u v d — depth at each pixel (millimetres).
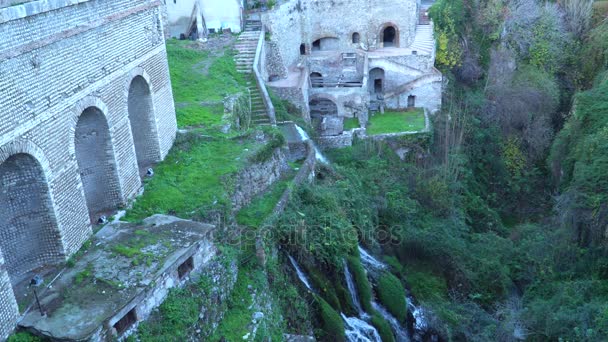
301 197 20875
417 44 38750
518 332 20844
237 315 15742
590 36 40656
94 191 17531
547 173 35500
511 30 41000
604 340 18453
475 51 40250
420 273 23656
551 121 38125
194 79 29141
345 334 17766
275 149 22109
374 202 25453
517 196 34906
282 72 34688
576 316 19953
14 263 14422
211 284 15422
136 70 18750
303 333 17219
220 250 16422
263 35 33969
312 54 39438
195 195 18312
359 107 34875
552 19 41281
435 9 39469
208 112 24984
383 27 39406
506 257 25781
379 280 21031
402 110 36438
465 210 30000
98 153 17141
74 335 11945
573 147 31172
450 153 31984
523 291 24484
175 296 14336
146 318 13578
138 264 14352
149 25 19812
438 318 21328
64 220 14602
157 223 16391
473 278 23797
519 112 37000
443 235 24984
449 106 36281
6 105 12531
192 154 21328
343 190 23188
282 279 17797
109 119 16922
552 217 30734
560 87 40219
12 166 13422
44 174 13812
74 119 15164
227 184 18984
